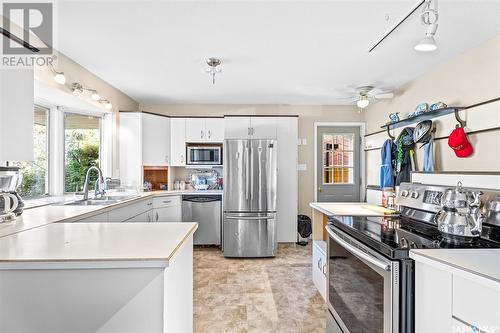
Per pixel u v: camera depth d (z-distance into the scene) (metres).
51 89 2.69
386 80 3.56
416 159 3.38
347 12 1.99
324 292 2.61
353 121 4.97
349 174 4.99
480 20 2.09
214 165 4.66
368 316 1.45
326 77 3.44
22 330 1.12
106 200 3.21
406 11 1.97
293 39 2.42
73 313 1.13
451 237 1.50
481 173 1.97
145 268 1.13
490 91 2.41
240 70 3.21
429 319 1.19
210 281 3.15
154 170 4.73
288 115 4.52
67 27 2.22
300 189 4.99
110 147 3.91
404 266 1.28
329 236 2.04
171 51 2.68
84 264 1.11
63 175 3.40
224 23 2.15
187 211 4.44
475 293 1.01
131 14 2.02
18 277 1.13
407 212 2.10
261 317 2.39
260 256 4.01
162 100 4.67
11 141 1.68
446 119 2.89
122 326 1.13
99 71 3.25
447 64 2.92
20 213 2.08
